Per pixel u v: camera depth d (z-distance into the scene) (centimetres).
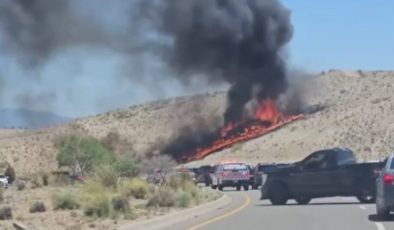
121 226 2369
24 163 11700
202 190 4912
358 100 11900
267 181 3466
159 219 2506
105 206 2895
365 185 3316
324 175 3350
